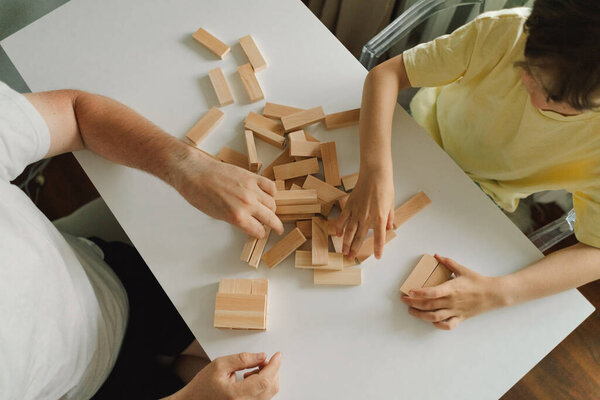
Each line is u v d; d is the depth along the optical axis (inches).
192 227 30.7
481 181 43.2
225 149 32.8
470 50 33.3
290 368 27.6
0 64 53.9
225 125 33.9
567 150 33.9
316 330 28.4
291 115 33.2
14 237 24.0
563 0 22.0
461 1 40.2
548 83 24.9
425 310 28.5
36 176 60.1
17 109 26.4
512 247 30.5
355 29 59.3
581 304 29.2
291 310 28.8
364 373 27.6
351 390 27.3
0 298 22.2
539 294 29.0
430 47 34.3
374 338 28.2
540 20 23.4
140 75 35.0
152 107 34.2
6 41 35.7
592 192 32.5
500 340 28.4
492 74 34.1
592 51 21.7
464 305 28.5
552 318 28.9
